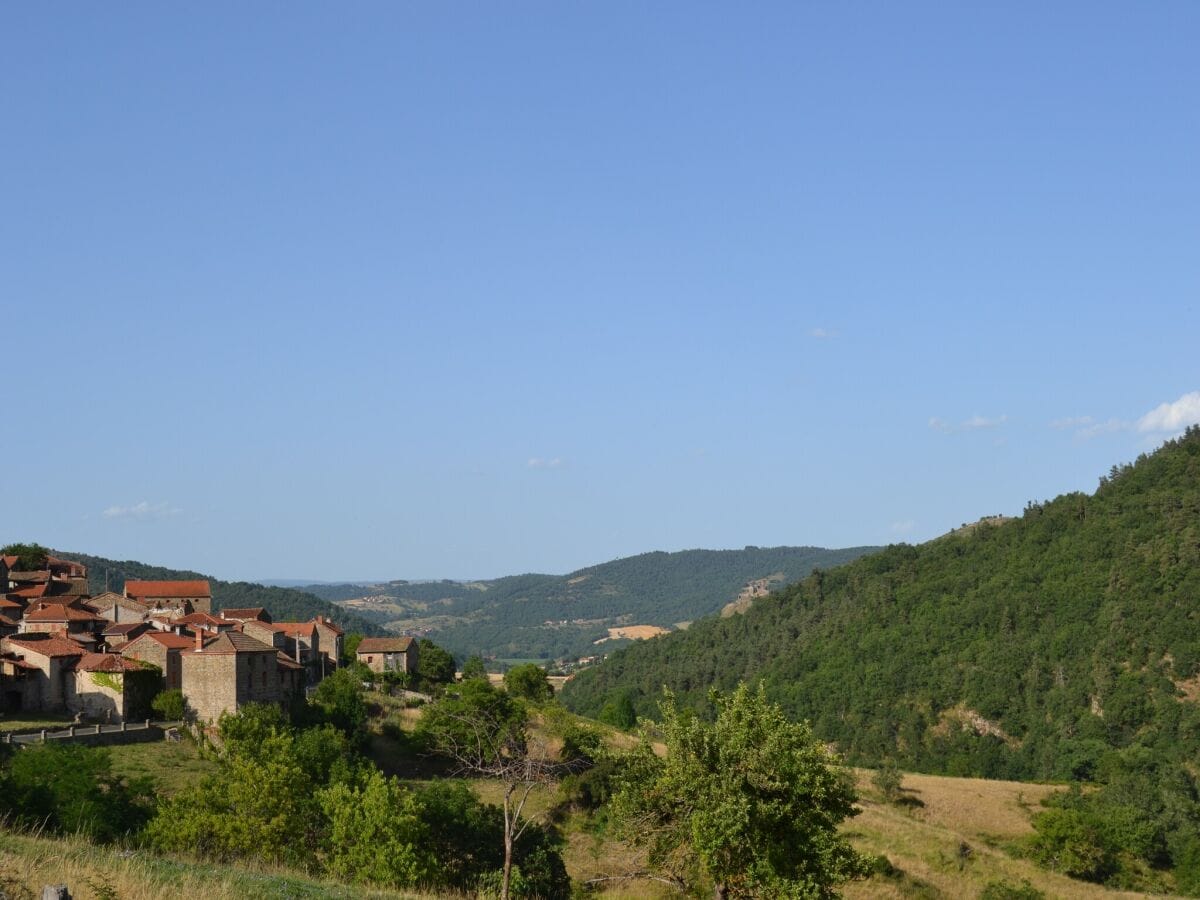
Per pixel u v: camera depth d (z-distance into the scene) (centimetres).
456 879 5444
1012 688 17638
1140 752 14338
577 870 6650
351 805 5047
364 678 13025
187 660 8644
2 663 8556
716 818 3216
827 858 3262
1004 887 8044
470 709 8650
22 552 14612
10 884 2523
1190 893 9606
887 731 17938
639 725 3662
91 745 7506
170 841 4694
